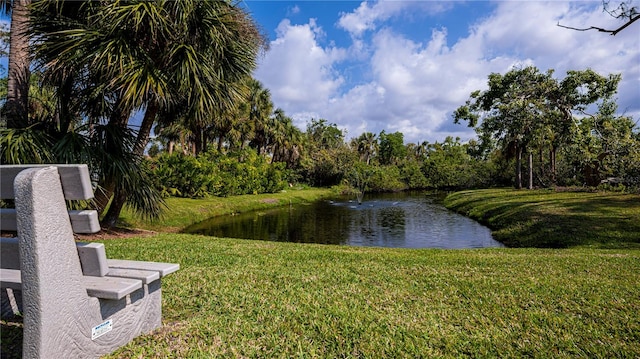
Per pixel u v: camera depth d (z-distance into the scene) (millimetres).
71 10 5852
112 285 1789
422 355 2041
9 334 2080
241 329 2295
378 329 2365
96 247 1684
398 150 58000
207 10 5855
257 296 2963
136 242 5953
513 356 2053
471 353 2086
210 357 1918
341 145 45719
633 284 3586
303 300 2910
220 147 25297
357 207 20172
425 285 3469
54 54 5422
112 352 1870
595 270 4305
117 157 6020
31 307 1479
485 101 22312
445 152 47312
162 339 2088
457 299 3043
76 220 1611
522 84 19656
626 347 2156
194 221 13812
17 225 1488
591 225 9258
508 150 24375
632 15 3170
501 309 2807
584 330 2410
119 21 5199
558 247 8383
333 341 2180
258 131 28688
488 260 4984
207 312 2574
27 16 5523
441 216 16109
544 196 16516
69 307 1607
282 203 21828
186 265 4145
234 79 6758
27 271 1479
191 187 17438
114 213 7488
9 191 1555
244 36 6719
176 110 7273
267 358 1953
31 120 5934
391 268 4266
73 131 5734
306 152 37531
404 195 31203
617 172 9602
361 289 3281
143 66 5438
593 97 17344
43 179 1488
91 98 5898
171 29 5750
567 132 17156
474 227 12789
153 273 2008
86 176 1538
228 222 14039
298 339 2189
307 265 4344
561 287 3436
